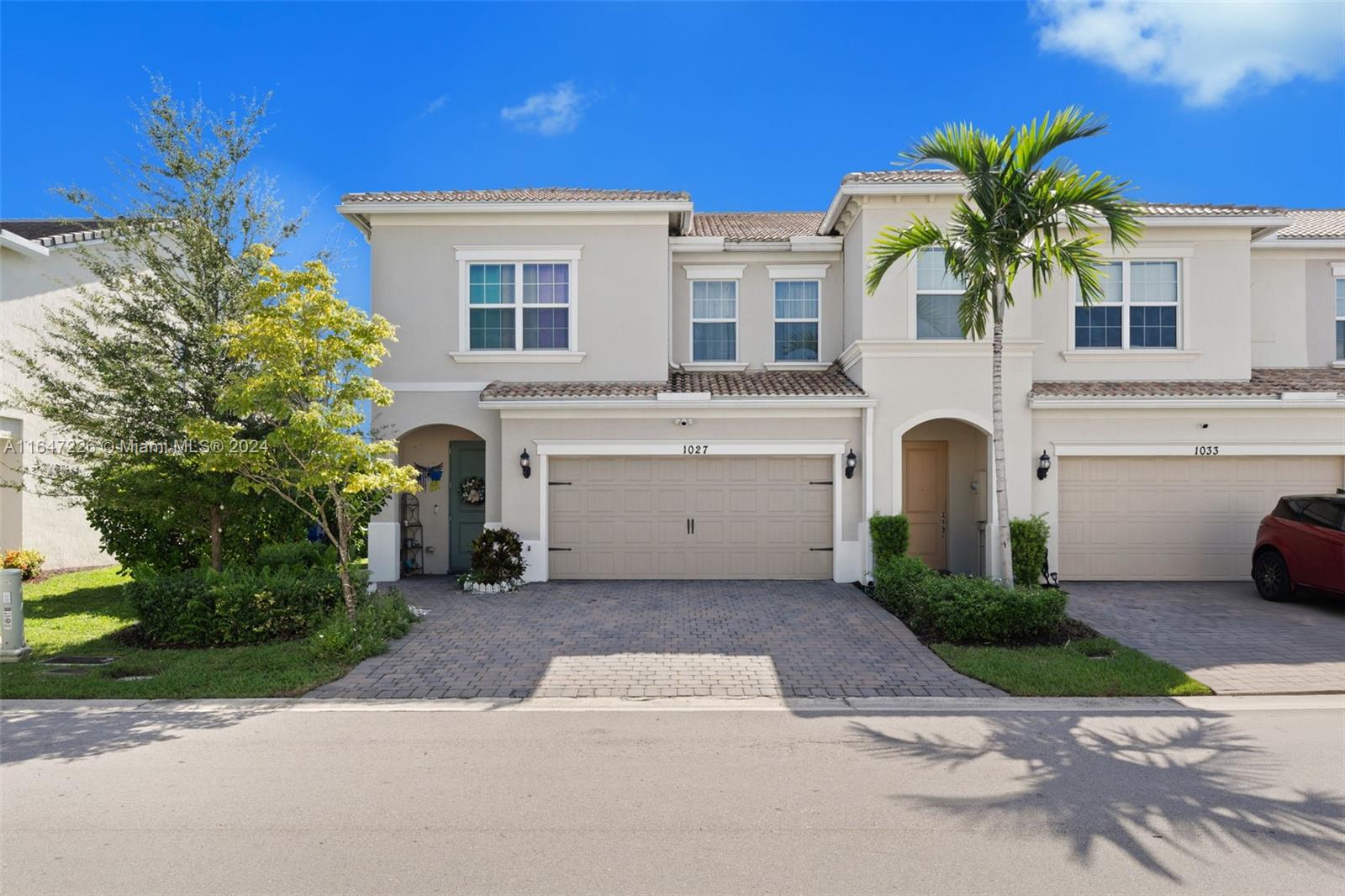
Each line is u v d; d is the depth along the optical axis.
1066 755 6.08
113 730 6.75
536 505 13.88
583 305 14.74
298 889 4.11
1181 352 14.66
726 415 13.80
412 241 14.70
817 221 18.84
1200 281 14.77
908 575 11.41
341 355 9.05
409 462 15.59
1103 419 13.78
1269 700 7.63
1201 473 13.91
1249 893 4.07
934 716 7.14
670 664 8.82
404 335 14.66
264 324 8.73
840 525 13.76
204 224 11.36
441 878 4.21
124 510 11.84
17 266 14.83
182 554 13.48
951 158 10.34
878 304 13.77
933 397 13.62
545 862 4.38
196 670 8.49
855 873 4.25
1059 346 14.84
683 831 4.76
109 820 4.95
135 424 10.87
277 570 11.45
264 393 8.51
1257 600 12.27
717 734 6.64
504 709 7.39
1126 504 13.92
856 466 13.77
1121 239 10.18
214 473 10.65
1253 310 15.67
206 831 4.78
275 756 6.11
